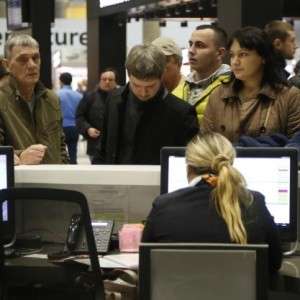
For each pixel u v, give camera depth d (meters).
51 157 4.00
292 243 3.15
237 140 3.65
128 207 3.17
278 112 3.58
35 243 2.85
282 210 3.04
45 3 8.71
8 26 9.43
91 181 3.08
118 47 9.38
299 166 3.13
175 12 7.96
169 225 2.37
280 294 2.67
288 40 4.29
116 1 8.30
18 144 3.81
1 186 3.04
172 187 3.02
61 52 17.72
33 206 2.87
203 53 4.20
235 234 2.31
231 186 2.36
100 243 2.98
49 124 4.02
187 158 2.48
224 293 2.12
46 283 2.58
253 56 3.55
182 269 2.12
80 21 17.84
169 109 3.57
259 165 3.04
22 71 3.82
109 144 3.69
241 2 4.72
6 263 2.61
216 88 3.89
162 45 4.20
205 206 2.37
